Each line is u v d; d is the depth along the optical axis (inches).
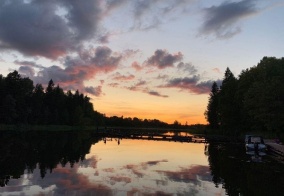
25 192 660.7
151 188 727.1
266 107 1930.4
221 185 784.3
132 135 3312.0
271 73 2228.1
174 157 1379.2
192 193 693.3
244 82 2635.3
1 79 4244.6
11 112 3900.1
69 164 1082.7
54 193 655.8
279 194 703.7
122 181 797.9
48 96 5344.5
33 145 1806.1
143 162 1180.5
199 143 2477.9
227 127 2972.4
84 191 679.7
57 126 5118.1
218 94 3774.6
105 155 1386.6
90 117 6786.4
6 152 1397.6
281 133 2185.0
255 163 1221.1
